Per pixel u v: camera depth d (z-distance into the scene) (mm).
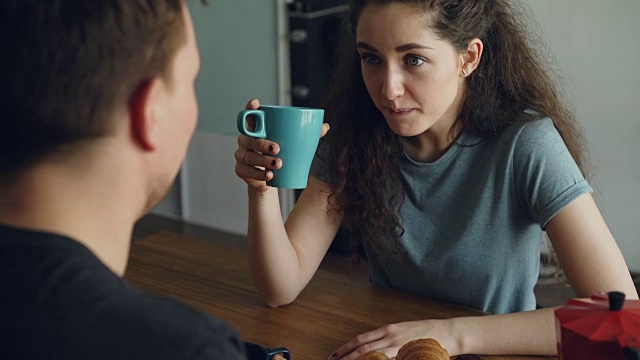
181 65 727
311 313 1433
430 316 1413
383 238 1649
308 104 3461
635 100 3031
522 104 1575
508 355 1305
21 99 667
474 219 1572
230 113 3705
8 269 663
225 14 3580
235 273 1581
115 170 706
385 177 1621
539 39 1957
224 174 3807
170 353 645
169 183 771
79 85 669
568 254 1443
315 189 1655
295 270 1497
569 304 963
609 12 2990
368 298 1486
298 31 3400
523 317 1330
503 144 1536
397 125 1469
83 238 705
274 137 1268
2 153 684
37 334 638
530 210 1521
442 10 1391
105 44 670
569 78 3131
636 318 902
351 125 1626
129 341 644
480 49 1479
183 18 725
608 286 1397
